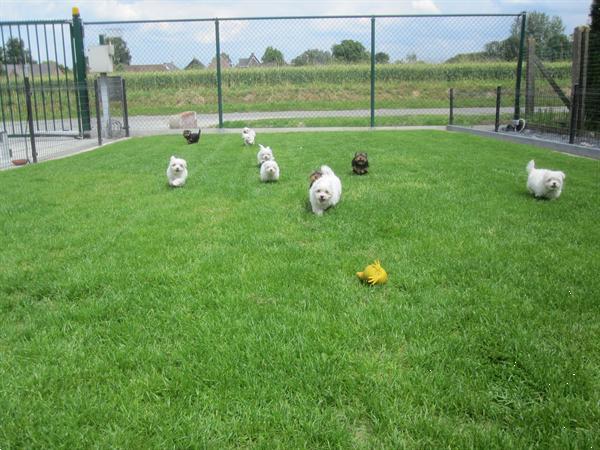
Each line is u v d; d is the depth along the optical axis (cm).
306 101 2638
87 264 409
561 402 224
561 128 1316
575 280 357
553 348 271
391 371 252
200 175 807
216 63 1645
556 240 448
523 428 210
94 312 323
